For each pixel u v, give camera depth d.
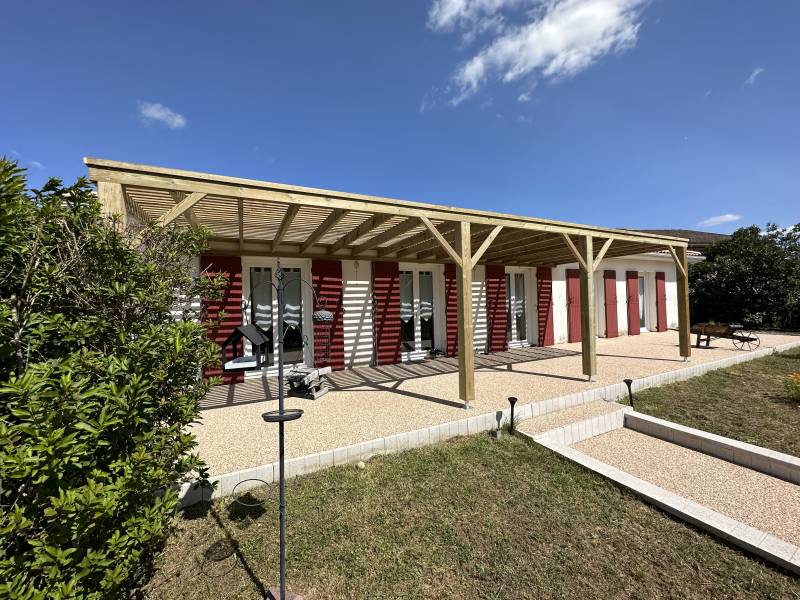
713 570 2.40
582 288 6.63
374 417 4.74
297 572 2.30
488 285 10.16
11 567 1.35
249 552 2.47
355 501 3.07
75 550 1.46
